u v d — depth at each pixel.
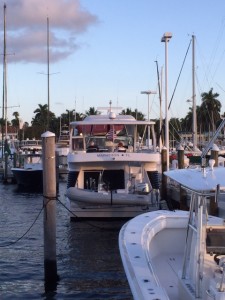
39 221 17.75
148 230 7.07
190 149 34.88
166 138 21.23
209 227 5.54
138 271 5.36
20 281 10.12
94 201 15.40
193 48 34.34
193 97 34.66
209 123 68.81
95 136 18.05
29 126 89.44
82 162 16.30
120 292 9.33
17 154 35.12
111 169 16.67
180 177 5.65
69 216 16.75
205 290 5.03
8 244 13.63
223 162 21.14
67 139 47.12
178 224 7.61
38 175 29.12
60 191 28.30
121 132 18.25
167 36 21.27
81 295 9.20
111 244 13.25
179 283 5.78
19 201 24.34
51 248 10.12
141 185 16.22
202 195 4.90
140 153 16.38
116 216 15.89
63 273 10.59
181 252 7.60
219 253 5.16
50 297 9.12
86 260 11.65
